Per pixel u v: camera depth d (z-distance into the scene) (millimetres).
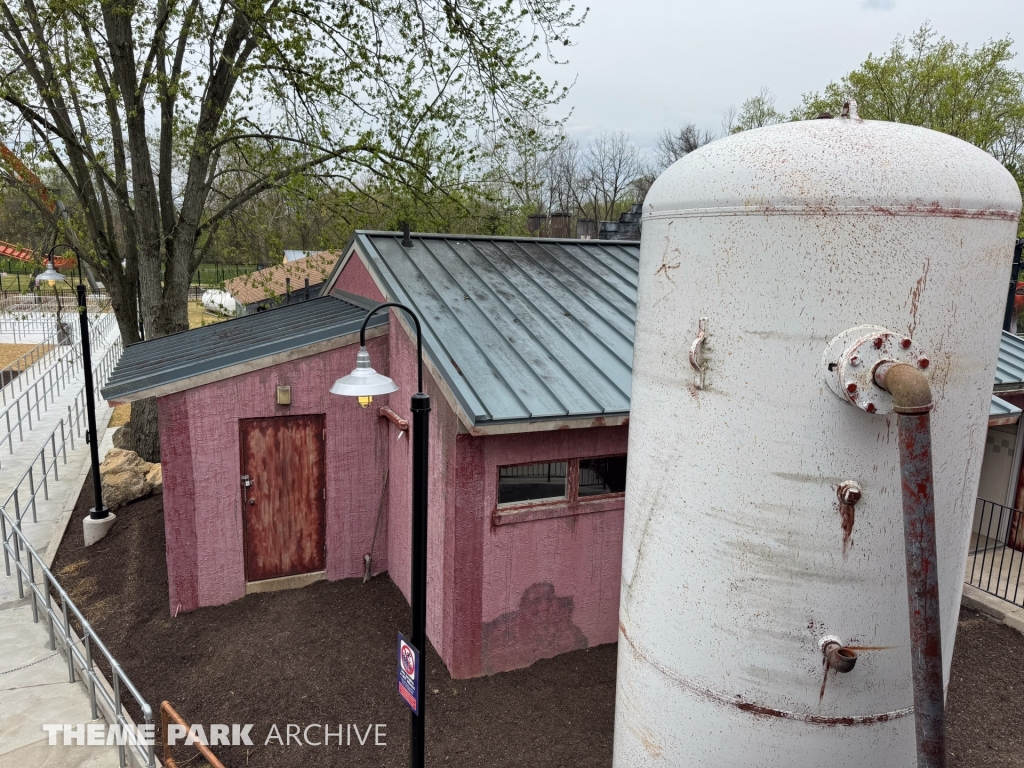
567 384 6910
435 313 7715
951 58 30656
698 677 3936
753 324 3518
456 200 15609
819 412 3408
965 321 3494
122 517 10797
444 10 13852
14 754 5684
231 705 6469
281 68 12773
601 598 7344
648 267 4145
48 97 12164
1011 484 10484
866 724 3676
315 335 8094
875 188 3285
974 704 6797
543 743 5980
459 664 6734
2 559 9617
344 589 8484
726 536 3725
